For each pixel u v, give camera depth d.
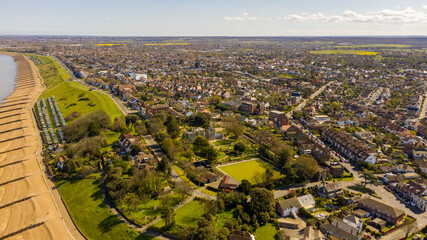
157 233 128.75
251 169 193.25
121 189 156.50
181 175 181.38
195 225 131.38
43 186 177.12
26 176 188.62
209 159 196.00
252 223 136.12
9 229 140.75
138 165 188.62
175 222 133.25
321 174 180.38
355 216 141.88
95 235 133.50
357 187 173.12
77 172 183.25
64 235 135.50
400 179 176.12
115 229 133.50
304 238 121.31
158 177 170.00
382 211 141.62
